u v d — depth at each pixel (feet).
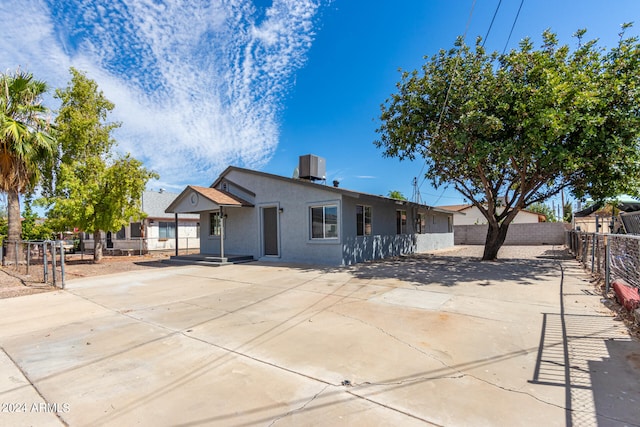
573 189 37.65
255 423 7.90
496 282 25.18
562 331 13.94
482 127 28.81
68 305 20.71
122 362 11.71
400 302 19.54
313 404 8.70
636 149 28.99
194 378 10.37
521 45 31.53
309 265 37.68
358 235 41.34
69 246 78.89
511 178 42.80
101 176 46.68
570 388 9.28
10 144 39.14
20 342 13.94
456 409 8.33
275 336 14.16
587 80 27.58
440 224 74.02
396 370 10.64
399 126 37.01
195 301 21.29
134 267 41.83
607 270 19.80
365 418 8.00
